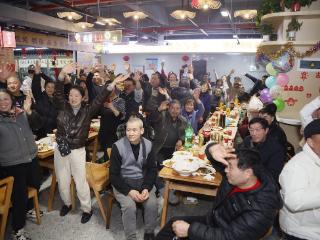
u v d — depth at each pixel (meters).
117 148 2.61
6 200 2.31
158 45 13.85
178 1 9.35
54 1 6.69
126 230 2.48
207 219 1.81
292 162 1.75
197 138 3.69
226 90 8.20
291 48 4.04
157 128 3.58
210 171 2.53
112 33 8.05
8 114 2.50
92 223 2.93
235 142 3.86
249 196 1.51
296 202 1.61
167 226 1.97
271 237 2.08
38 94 4.12
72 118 2.90
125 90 4.36
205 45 13.00
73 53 11.70
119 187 2.51
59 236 2.70
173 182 2.60
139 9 8.43
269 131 2.83
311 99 4.18
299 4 3.86
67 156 2.90
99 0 7.68
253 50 12.38
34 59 12.70
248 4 9.27
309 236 1.71
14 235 2.57
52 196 3.14
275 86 4.13
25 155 2.59
